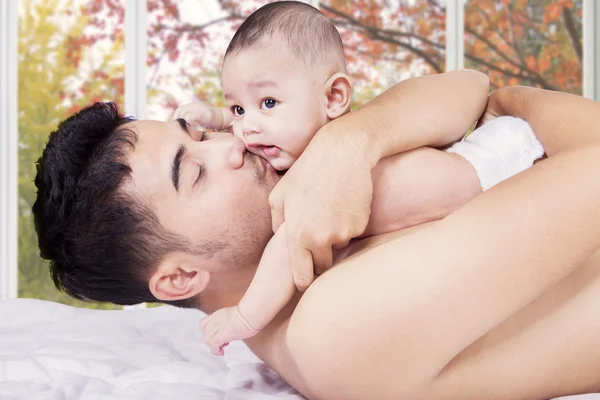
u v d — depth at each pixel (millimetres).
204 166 1119
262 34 1153
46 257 1206
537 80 4277
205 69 4035
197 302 1216
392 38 4125
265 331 1113
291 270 1006
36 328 1618
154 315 1746
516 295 894
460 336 905
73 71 4027
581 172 919
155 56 3988
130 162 1118
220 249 1122
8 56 3887
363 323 911
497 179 1110
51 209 1165
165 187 1106
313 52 1157
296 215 946
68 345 1451
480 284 889
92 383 1249
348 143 962
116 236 1119
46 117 4016
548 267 892
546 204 900
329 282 950
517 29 4254
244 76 1151
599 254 1045
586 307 1015
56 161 1161
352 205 936
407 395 953
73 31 4020
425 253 908
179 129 1157
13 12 3889
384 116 1030
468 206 936
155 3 3984
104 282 1166
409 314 898
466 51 4215
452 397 971
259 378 1286
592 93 4312
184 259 1126
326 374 953
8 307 1725
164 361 1396
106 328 1608
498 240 891
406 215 1086
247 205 1122
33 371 1304
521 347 992
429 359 918
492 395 992
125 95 3900
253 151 1170
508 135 1149
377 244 1060
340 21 4090
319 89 1160
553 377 1010
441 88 1143
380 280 915
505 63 4242
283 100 1140
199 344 1531
